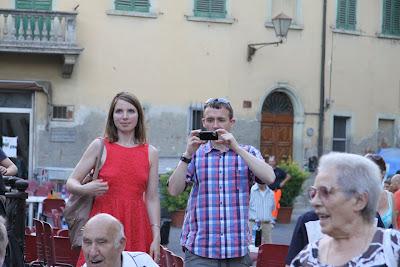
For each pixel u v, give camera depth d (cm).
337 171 400
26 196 826
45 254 1016
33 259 1076
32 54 2542
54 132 2569
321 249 414
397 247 400
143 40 2670
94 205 689
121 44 2644
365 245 402
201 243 733
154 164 706
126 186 688
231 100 2773
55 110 2578
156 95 2684
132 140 704
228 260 734
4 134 2542
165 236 1471
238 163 735
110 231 570
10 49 2477
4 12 2475
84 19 2600
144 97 2673
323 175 402
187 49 2720
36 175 2541
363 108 3020
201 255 732
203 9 2736
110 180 686
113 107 700
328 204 399
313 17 2898
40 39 2500
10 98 2548
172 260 877
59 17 2517
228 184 733
